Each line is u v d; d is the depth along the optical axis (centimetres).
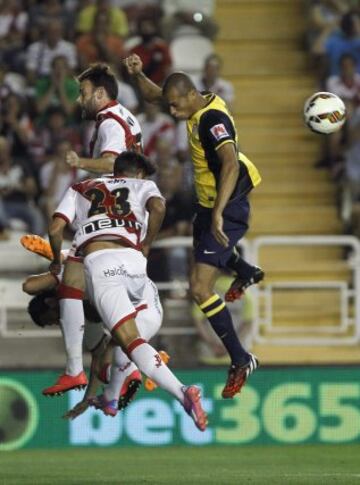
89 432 4275
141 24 5241
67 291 2941
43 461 3872
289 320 4794
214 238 2978
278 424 4322
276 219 5097
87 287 2886
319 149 5272
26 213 4897
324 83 5284
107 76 3044
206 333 4434
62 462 3838
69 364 2962
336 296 4831
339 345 4719
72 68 5228
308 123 3058
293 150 5262
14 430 4266
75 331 2948
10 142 5078
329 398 4334
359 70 5338
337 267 4891
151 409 4284
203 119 2938
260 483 3180
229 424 4303
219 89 5159
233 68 5459
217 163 2944
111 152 2984
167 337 4484
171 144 4925
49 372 4275
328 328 4638
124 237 2884
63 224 2897
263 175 5206
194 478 3319
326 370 4341
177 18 5453
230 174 2884
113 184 2914
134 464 3772
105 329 3041
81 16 5359
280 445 4303
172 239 4562
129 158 2930
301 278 4888
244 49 5503
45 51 5253
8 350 4534
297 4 5609
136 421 4284
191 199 4744
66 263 2948
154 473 3488
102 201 2900
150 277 4544
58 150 4959
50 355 4550
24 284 3047
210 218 2989
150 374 2805
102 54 5241
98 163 2959
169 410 4288
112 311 2841
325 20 5444
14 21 5362
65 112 5159
